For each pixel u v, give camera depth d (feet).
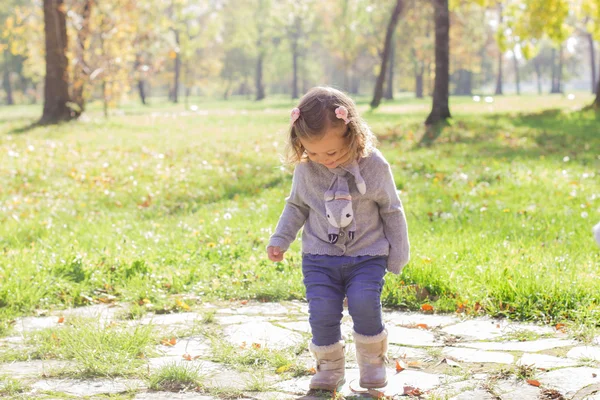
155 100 247.29
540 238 21.53
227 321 15.29
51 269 18.90
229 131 67.82
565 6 53.98
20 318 15.96
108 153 47.78
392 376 11.35
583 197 29.27
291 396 10.55
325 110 9.82
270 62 273.54
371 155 10.72
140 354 12.69
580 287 15.10
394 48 193.16
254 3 229.86
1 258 19.83
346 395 10.51
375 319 10.42
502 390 10.47
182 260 20.36
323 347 10.69
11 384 10.89
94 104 156.46
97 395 10.61
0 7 220.43
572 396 10.13
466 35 183.01
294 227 11.28
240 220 26.17
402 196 30.40
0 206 30.73
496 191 31.04
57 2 75.66
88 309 16.76
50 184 36.70
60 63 75.46
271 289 17.46
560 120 66.54
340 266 10.68
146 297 17.25
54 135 60.18
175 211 30.58
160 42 96.78
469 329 14.05
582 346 12.55
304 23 225.15
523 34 54.39
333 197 10.52
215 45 260.62
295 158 10.62
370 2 170.40
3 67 254.68
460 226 22.95
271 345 13.38
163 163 43.86
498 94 217.56
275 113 104.63
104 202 32.78
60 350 12.70
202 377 11.31
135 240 23.21
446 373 11.45
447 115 65.57
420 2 141.69
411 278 16.90
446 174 36.42
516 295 15.12
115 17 89.30
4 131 64.18
